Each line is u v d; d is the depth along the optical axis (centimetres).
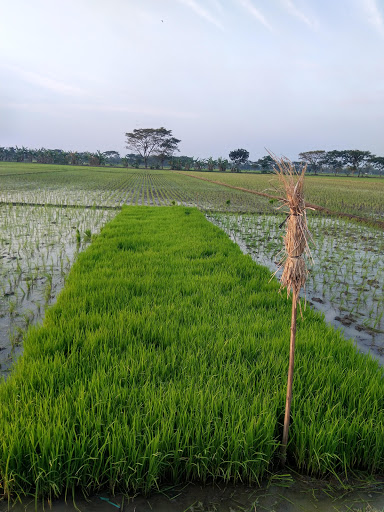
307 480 263
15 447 244
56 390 312
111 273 650
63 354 361
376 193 3095
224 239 966
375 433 271
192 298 539
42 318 504
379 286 701
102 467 249
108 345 396
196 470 259
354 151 9612
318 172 11544
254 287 612
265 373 343
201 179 4794
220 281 617
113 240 902
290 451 282
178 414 283
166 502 241
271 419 279
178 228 1095
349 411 296
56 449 239
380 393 313
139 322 444
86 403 289
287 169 229
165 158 10500
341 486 258
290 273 238
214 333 433
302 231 232
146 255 782
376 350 457
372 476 266
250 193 2764
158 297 547
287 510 238
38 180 3125
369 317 555
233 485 258
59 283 647
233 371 344
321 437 265
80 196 2045
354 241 1120
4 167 5297
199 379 327
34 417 265
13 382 308
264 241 1080
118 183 3262
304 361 364
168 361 361
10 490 238
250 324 454
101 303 509
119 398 299
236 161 10550
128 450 249
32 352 365
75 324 427
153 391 303
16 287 618
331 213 1645
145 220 1227
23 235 1022
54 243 944
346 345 406
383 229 1338
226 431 269
